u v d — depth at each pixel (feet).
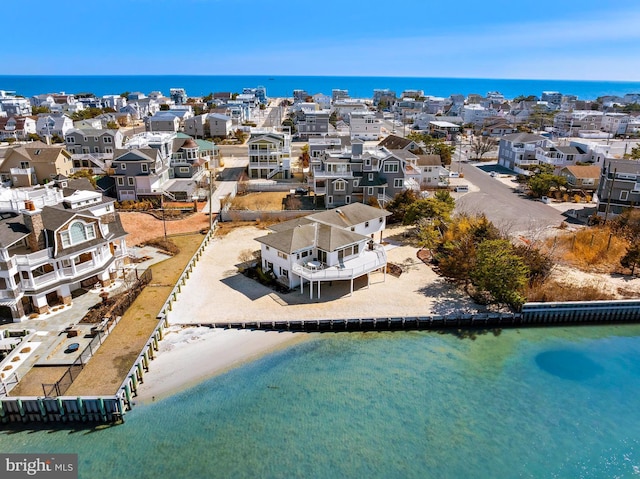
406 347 122.01
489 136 462.19
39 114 522.88
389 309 134.21
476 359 117.70
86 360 106.32
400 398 102.53
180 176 269.64
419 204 183.01
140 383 104.78
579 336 129.90
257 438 90.79
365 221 167.63
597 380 110.93
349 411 98.17
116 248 154.10
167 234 192.65
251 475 82.74
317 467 84.43
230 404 99.76
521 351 121.80
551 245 175.94
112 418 95.09
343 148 262.67
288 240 144.15
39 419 94.94
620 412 100.68
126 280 146.20
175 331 123.03
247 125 525.75
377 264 145.38
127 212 219.61
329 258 142.61
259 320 127.75
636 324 136.87
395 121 627.87
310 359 115.65
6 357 106.01
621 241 176.04
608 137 396.98
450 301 139.44
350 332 127.85
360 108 635.25
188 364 111.75
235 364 112.78
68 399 93.20
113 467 84.23
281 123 553.64
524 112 617.62
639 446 91.81
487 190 264.93
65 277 128.67
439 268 160.25
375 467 84.64
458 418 97.19
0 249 113.50
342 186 222.48
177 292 141.28
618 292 143.84
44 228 126.41
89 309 128.57
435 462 86.22
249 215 210.79
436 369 113.09
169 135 281.13
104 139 324.19
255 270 156.04
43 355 108.06
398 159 222.28
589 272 158.71
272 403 100.22
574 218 211.82
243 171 307.17
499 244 139.33
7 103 607.78
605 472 85.51
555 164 293.84
